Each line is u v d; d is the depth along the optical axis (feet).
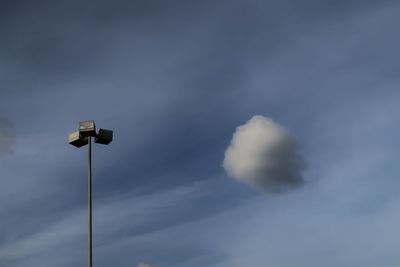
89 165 118.01
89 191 115.55
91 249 110.22
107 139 120.78
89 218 112.88
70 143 120.88
